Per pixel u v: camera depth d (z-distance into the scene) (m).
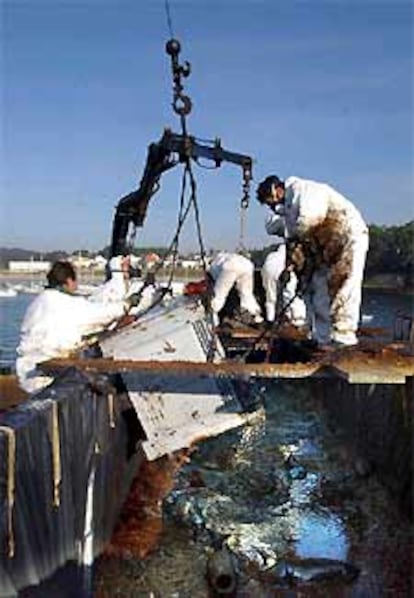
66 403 4.87
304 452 9.16
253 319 11.22
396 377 5.56
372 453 8.41
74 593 4.92
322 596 5.77
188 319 6.54
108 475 6.09
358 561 6.31
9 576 3.76
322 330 8.18
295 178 7.88
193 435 6.45
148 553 6.15
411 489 6.94
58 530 4.62
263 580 5.96
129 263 10.23
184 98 7.14
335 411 10.55
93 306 6.80
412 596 5.70
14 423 4.04
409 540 6.62
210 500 7.45
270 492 7.81
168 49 7.05
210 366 5.78
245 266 10.98
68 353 6.58
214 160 10.18
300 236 7.82
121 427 6.62
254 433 9.73
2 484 3.75
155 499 7.08
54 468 4.52
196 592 5.64
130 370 5.80
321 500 7.62
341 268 7.76
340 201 7.78
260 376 5.82
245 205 10.67
